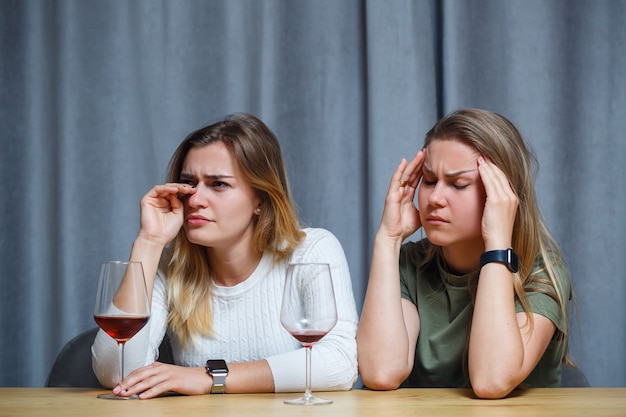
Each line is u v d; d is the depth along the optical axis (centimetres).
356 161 266
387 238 180
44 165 278
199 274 191
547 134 257
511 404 138
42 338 276
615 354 253
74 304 270
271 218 190
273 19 267
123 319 143
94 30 274
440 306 191
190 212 183
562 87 258
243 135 184
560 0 258
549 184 256
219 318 192
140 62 273
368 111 259
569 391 157
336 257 189
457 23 256
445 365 187
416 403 140
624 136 256
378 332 170
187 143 188
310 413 127
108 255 271
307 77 267
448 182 177
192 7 271
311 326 136
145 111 272
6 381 274
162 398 147
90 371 194
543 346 170
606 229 255
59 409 132
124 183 272
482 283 165
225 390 155
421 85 255
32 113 278
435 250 194
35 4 278
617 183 256
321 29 267
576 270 255
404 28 256
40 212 278
